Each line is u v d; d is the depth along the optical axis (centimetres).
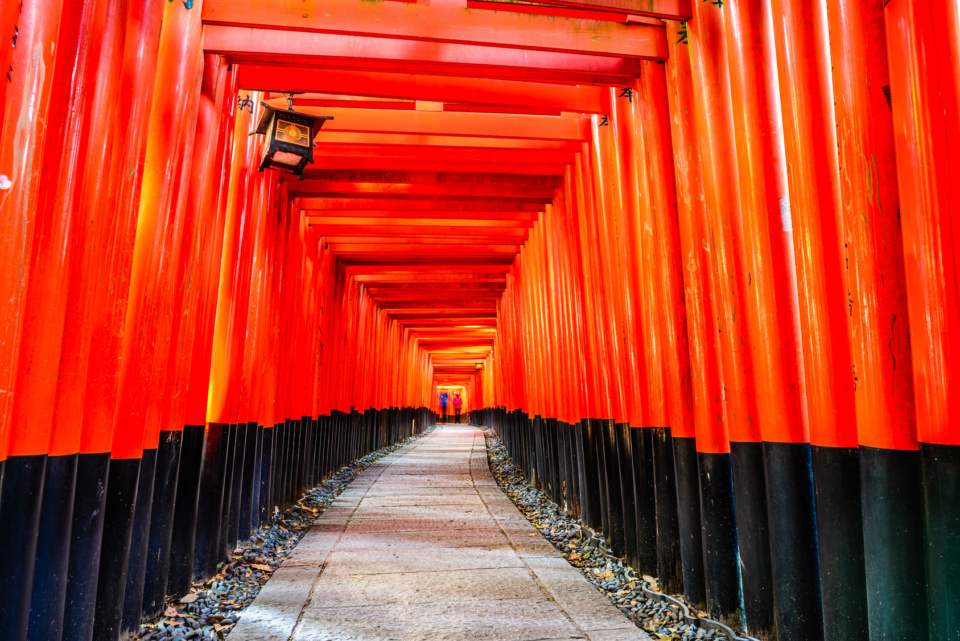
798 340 312
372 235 960
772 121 324
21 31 215
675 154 406
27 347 232
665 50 425
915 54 228
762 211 321
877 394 239
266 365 645
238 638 327
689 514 395
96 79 267
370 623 351
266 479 632
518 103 517
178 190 361
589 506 637
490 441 2031
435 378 4538
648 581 446
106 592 296
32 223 219
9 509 224
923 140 224
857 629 256
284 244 697
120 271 292
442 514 710
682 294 416
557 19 414
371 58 426
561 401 784
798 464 304
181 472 410
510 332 1259
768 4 332
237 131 524
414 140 630
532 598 400
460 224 927
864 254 245
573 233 687
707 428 376
